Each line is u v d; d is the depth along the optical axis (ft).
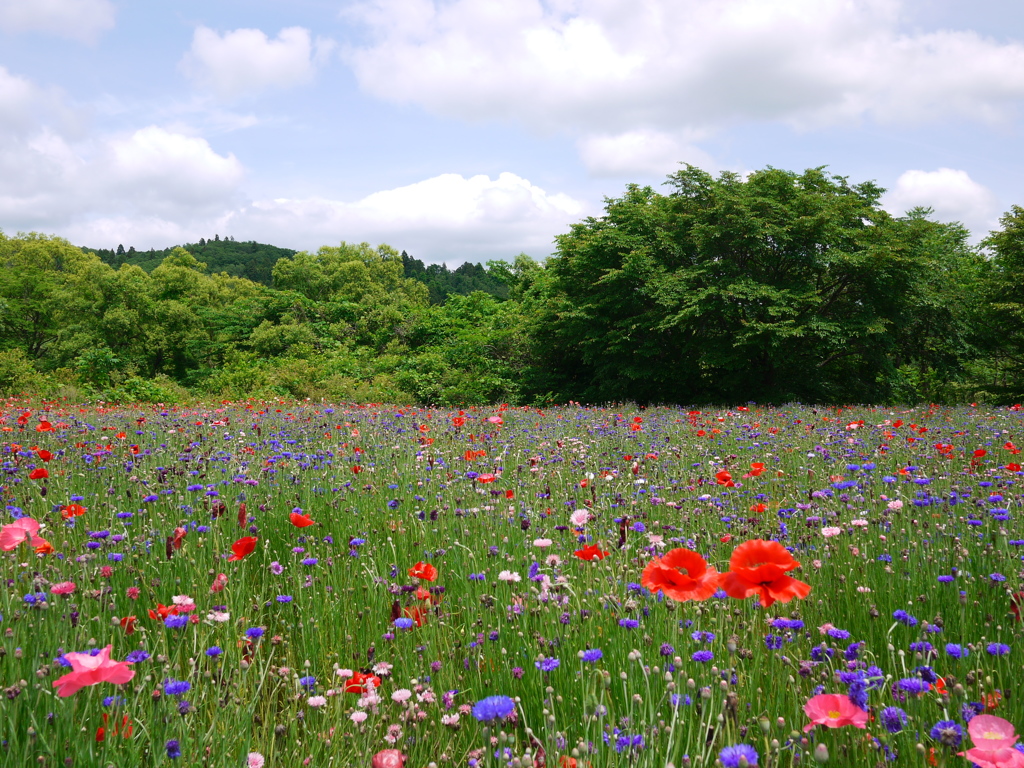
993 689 6.55
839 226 76.02
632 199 96.22
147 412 42.57
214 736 6.02
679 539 11.22
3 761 5.07
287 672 7.63
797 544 11.37
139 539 11.32
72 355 150.61
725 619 8.24
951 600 9.36
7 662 6.35
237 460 18.34
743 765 4.46
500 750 5.21
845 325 73.05
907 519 12.51
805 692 6.96
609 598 8.11
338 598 10.11
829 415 42.96
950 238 112.27
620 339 82.58
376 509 15.24
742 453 24.11
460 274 430.20
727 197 75.46
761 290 72.08
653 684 6.80
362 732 6.39
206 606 9.19
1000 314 82.69
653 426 33.45
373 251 250.37
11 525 7.70
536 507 14.06
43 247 189.06
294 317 152.76
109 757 5.60
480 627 8.97
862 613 9.00
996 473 17.80
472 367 94.22
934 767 5.39
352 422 30.86
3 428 27.02
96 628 8.19
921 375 101.30
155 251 453.17
